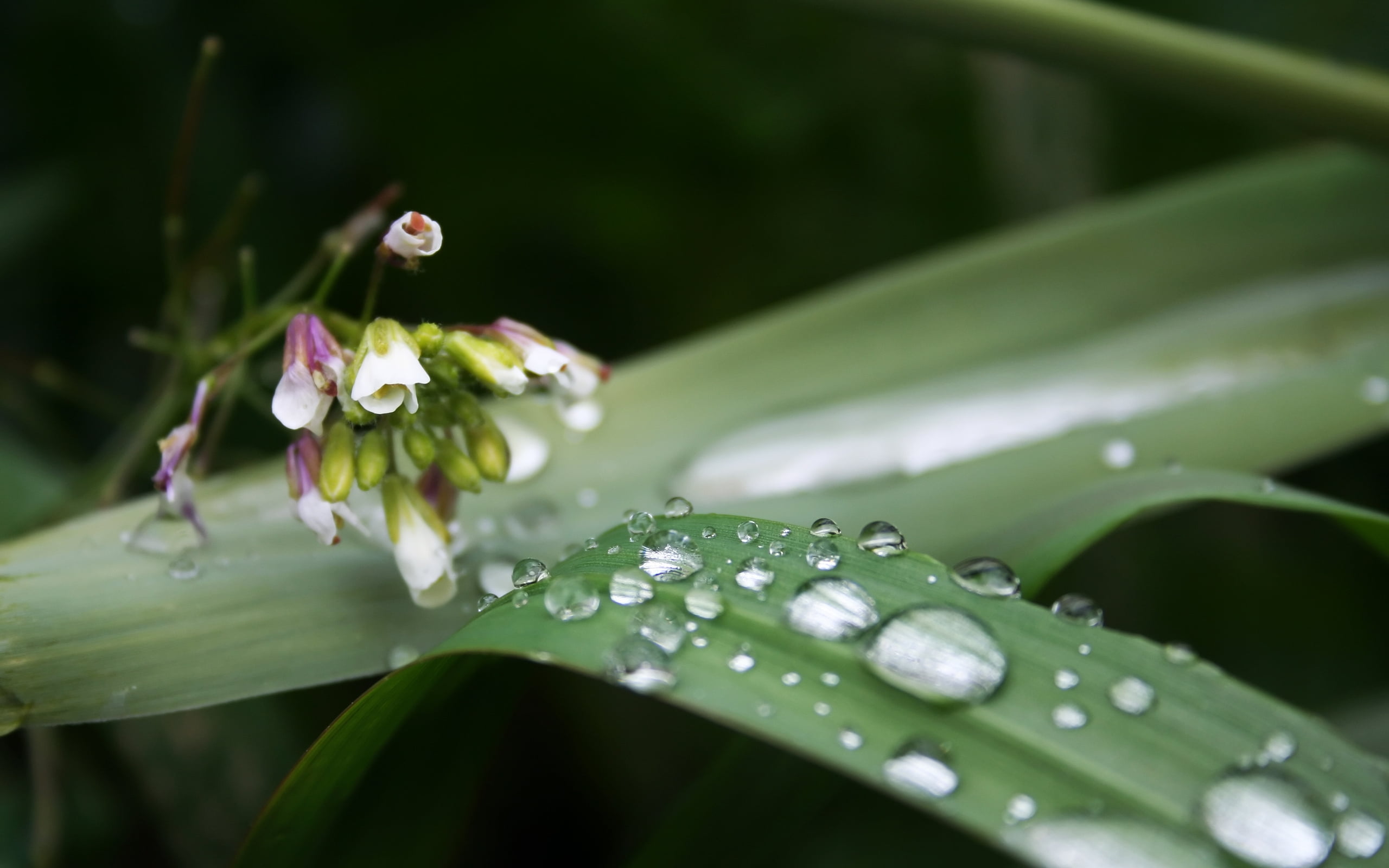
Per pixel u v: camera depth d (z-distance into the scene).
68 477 0.26
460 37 0.38
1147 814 0.19
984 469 0.23
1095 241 0.25
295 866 0.20
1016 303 0.24
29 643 0.20
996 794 0.19
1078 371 0.24
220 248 0.24
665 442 0.23
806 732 0.19
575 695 0.34
